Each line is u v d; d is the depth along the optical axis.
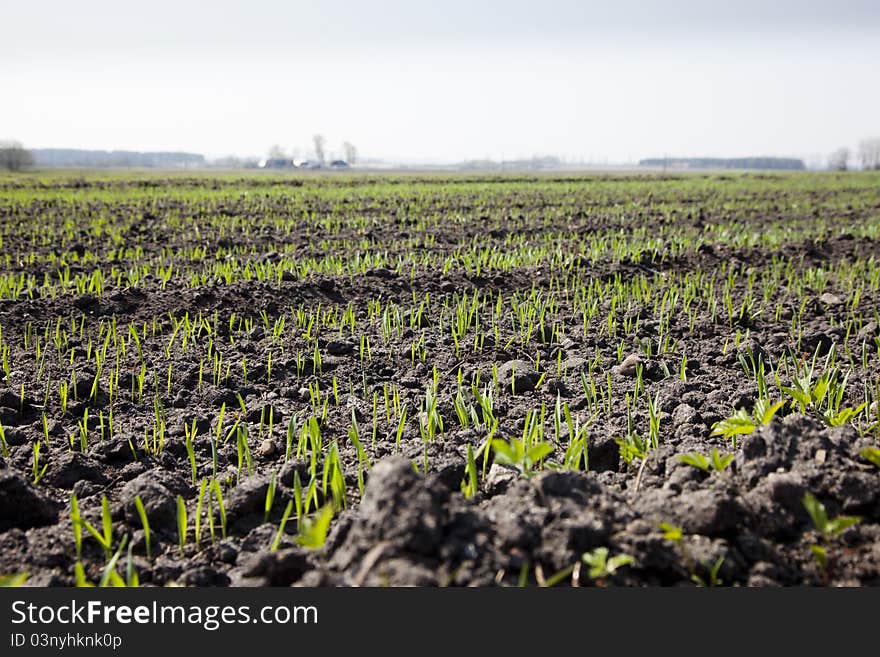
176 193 19.98
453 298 6.84
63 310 5.90
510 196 20.12
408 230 11.95
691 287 6.98
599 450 3.44
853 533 2.47
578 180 36.16
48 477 3.27
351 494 3.13
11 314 5.69
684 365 4.56
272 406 4.06
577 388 4.52
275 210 15.21
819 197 21.58
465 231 11.98
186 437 3.77
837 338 5.46
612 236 11.29
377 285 7.09
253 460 3.52
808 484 2.63
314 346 5.36
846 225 13.77
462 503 2.36
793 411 3.85
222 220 13.09
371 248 9.87
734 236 11.54
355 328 5.88
